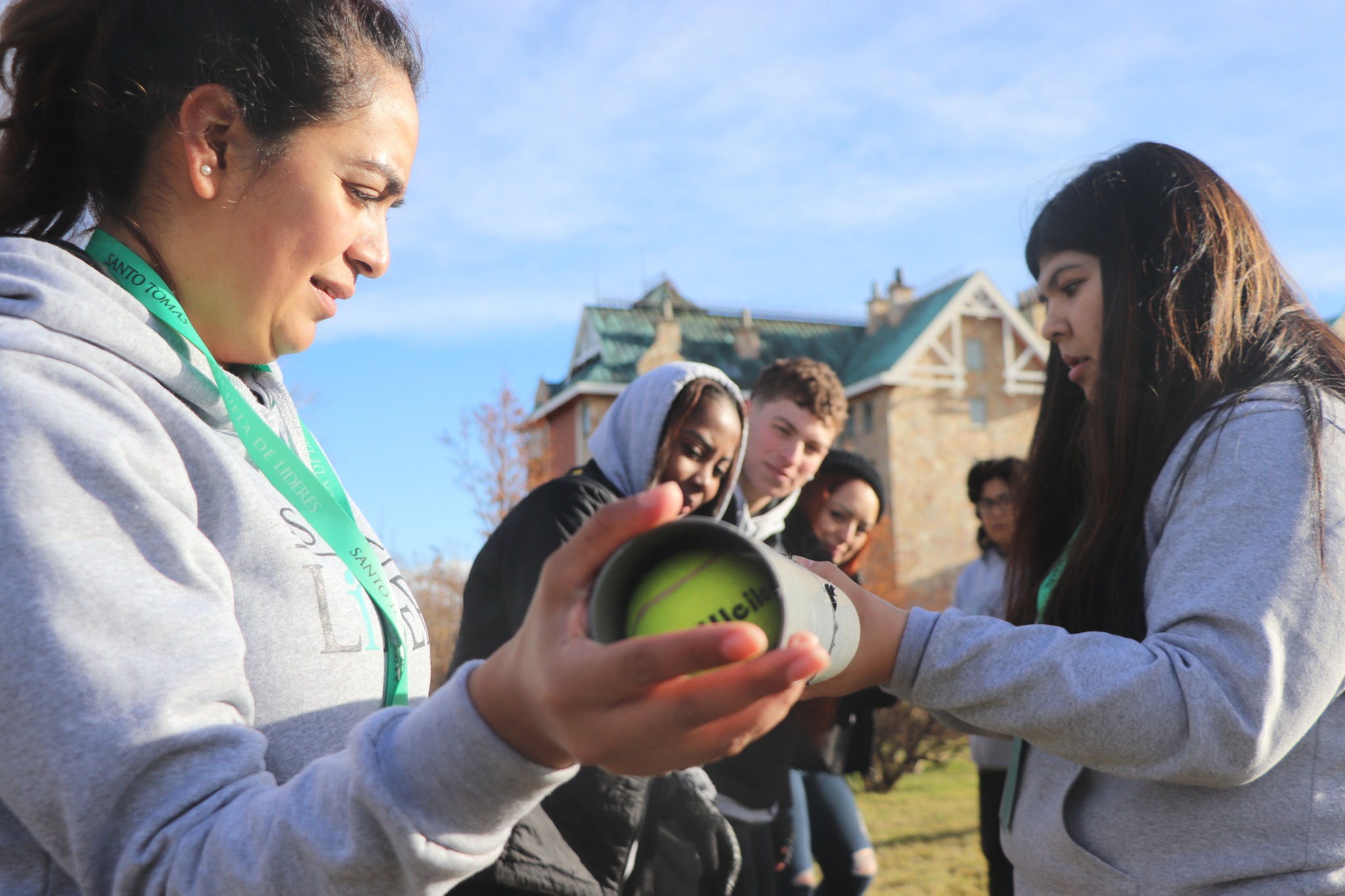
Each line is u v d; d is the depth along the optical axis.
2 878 0.78
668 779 2.50
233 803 0.70
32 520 0.72
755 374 27.73
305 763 0.94
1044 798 1.41
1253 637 1.13
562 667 0.54
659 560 0.61
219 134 0.99
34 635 0.69
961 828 7.21
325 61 1.00
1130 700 1.10
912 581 25.83
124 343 0.92
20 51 1.02
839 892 3.93
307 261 1.03
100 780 0.68
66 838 0.70
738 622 0.57
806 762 3.56
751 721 0.54
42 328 0.86
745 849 3.23
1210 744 1.10
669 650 0.51
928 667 1.19
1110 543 1.46
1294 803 1.24
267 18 0.98
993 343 27.98
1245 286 1.48
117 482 0.78
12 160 1.04
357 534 1.12
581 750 0.56
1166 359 1.45
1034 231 1.80
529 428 14.31
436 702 0.66
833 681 1.21
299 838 0.64
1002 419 27.50
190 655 0.74
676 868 2.59
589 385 26.14
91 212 1.07
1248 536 1.21
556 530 2.19
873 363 28.00
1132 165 1.61
